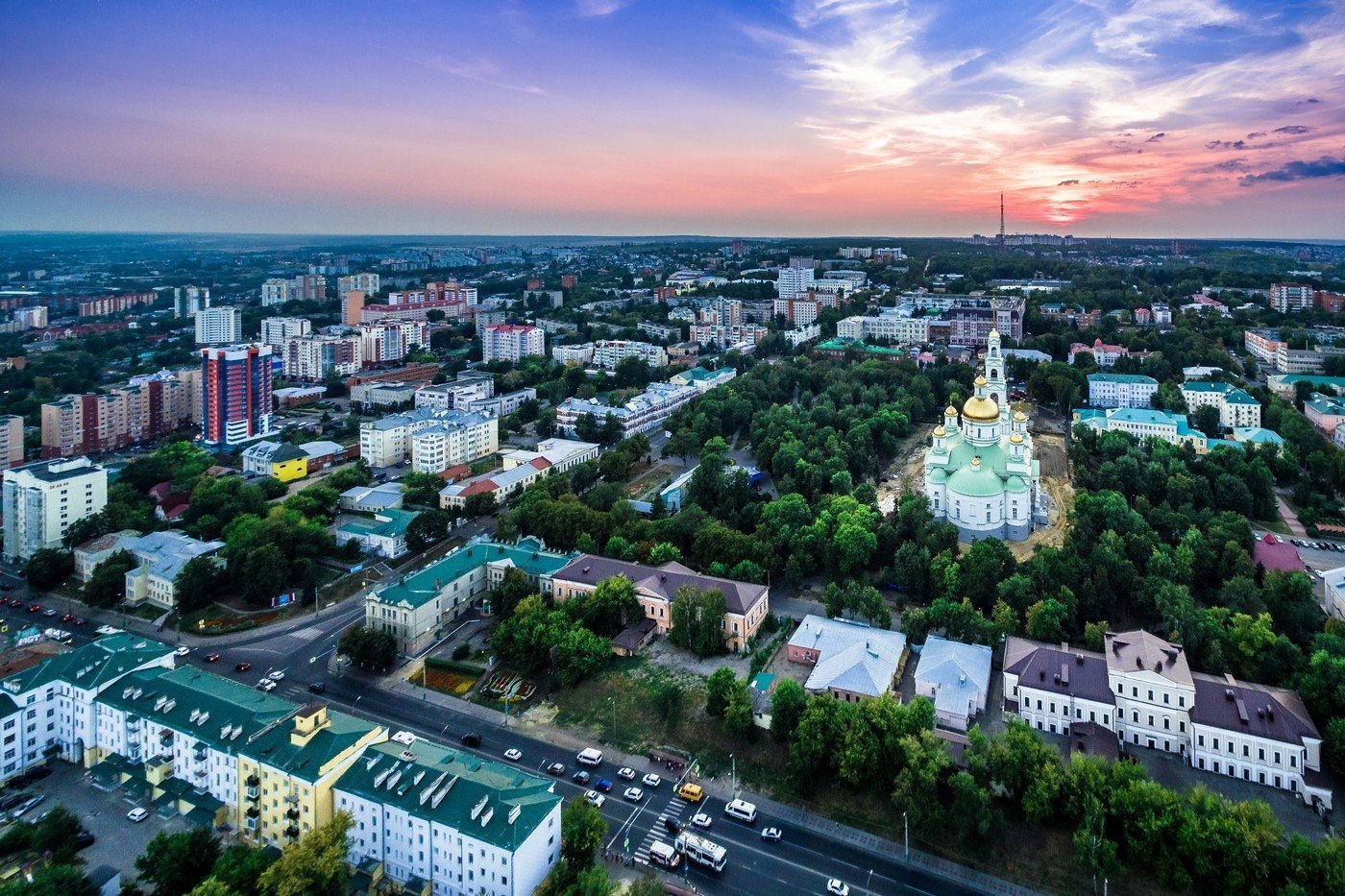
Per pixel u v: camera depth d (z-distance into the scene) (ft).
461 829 490.49
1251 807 493.77
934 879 512.22
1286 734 571.69
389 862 521.24
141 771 607.37
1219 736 588.09
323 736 556.92
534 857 489.67
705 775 611.88
